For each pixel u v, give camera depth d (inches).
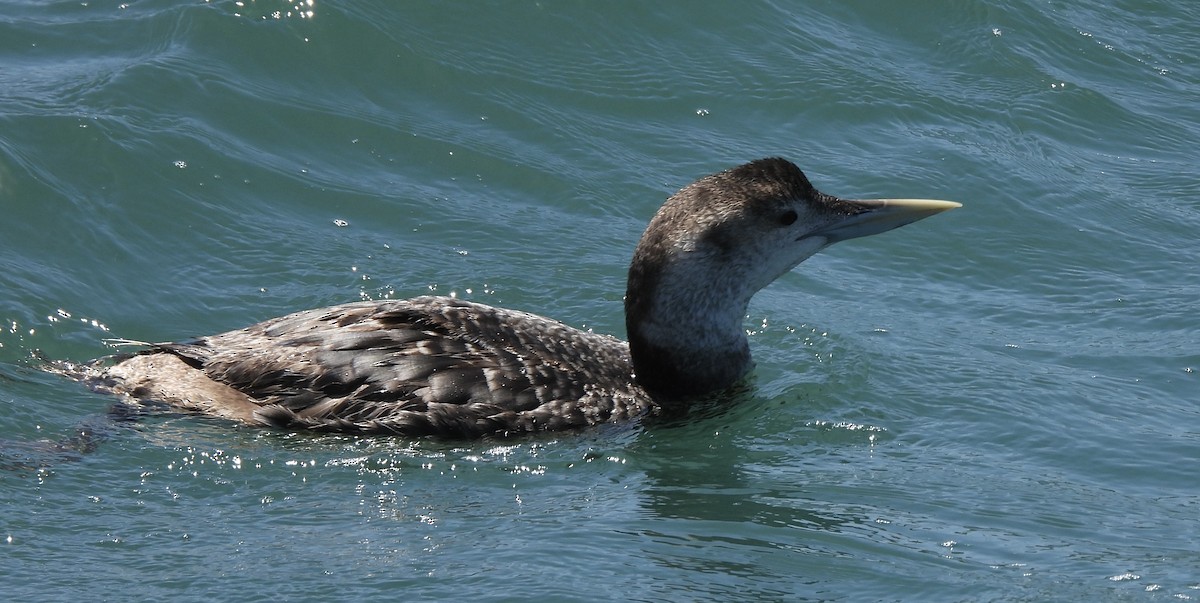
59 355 473.4
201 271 527.5
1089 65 728.3
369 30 649.6
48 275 505.0
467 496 410.3
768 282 478.6
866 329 535.8
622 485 422.9
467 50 658.2
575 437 442.3
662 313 462.3
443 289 533.6
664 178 612.4
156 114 586.2
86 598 348.8
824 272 581.0
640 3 699.4
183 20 635.5
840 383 493.7
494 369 439.8
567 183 605.3
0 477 399.2
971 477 437.4
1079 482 436.8
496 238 569.0
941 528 403.2
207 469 412.2
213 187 564.4
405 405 429.1
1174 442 462.0
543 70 661.3
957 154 644.7
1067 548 394.0
